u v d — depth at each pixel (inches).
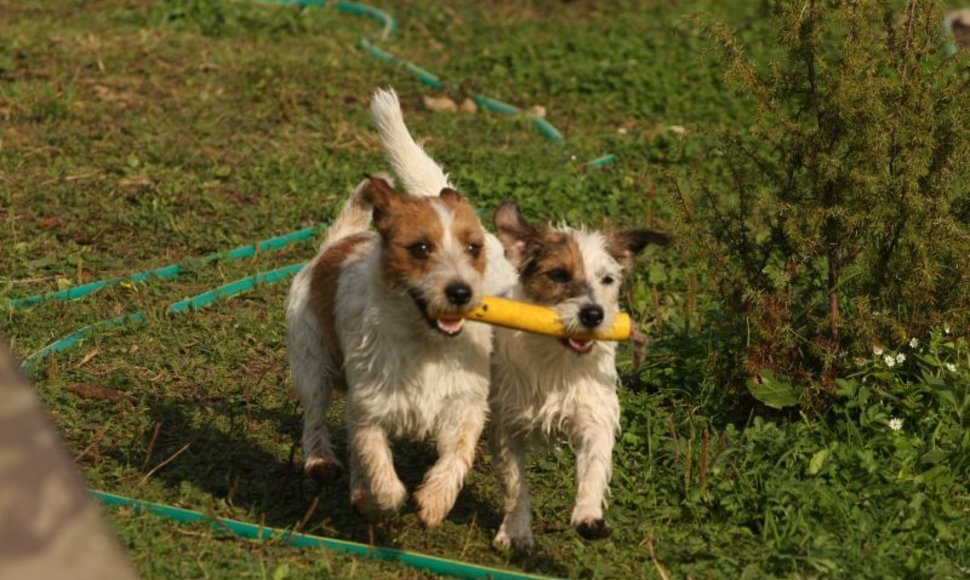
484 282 365.4
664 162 708.7
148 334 487.5
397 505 350.9
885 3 423.2
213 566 331.9
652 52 926.4
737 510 382.0
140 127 699.4
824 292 442.3
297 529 356.8
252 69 812.0
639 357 367.9
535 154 710.5
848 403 413.7
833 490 379.9
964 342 427.5
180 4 934.4
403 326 346.9
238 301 527.8
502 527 374.6
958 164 413.7
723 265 442.0
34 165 638.5
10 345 459.5
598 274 368.5
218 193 628.4
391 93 418.3
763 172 438.9
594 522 341.4
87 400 434.0
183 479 388.8
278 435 427.8
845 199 418.9
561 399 369.7
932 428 410.6
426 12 1007.6
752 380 428.8
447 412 354.3
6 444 274.1
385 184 357.7
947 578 342.3
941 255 424.8
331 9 998.4
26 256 545.0
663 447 416.5
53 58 797.9
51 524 269.6
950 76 417.4
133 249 565.0
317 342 386.0
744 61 427.5
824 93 422.6
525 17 1033.5
